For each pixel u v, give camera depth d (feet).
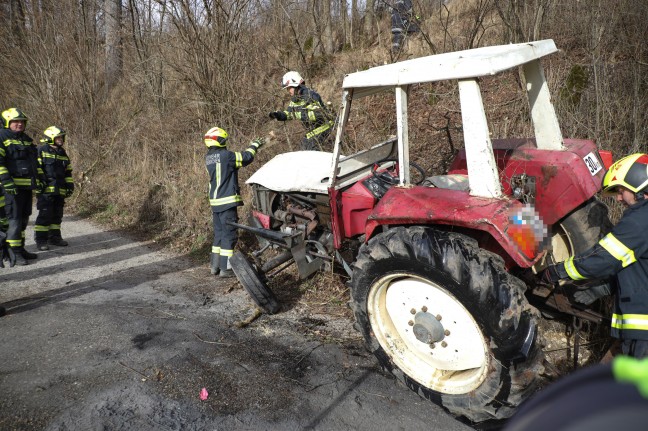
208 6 25.90
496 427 8.47
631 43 17.60
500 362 7.80
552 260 9.33
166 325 13.28
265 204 16.16
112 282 16.99
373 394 9.91
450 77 8.26
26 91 35.83
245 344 12.12
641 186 7.45
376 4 32.58
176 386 10.34
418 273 8.59
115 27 33.99
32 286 16.78
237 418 9.31
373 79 9.60
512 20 20.49
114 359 11.48
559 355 10.59
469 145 8.36
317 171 14.30
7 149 18.49
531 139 11.17
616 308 8.00
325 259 14.20
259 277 13.61
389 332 9.92
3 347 12.28
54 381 10.64
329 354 11.50
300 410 9.50
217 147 16.69
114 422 9.21
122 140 31.81
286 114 19.94
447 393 8.89
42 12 34.99
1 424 9.25
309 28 30.81
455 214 8.15
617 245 7.36
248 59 27.30
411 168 19.19
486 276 7.77
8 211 18.76
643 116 15.19
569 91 17.38
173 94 30.07
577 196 8.95
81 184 29.58
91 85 34.17
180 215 22.97
